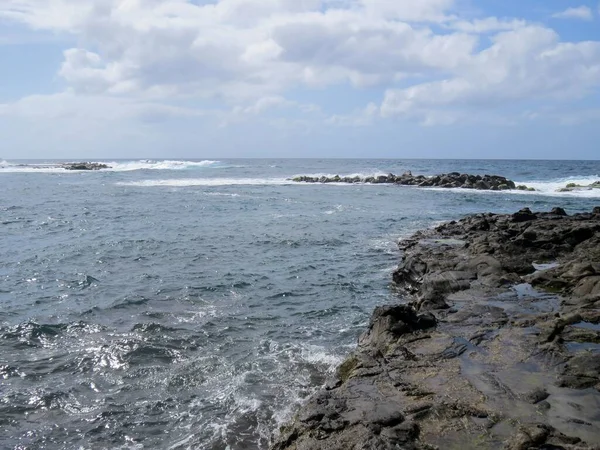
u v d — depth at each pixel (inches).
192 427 323.3
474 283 576.7
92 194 1795.0
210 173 3102.9
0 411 341.1
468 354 370.9
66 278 677.9
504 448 247.0
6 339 462.9
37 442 308.8
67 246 888.9
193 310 554.9
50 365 412.2
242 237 996.6
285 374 396.2
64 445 306.0
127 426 325.4
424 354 372.5
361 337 444.1
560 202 1595.7
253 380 386.3
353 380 335.3
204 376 394.9
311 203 1574.8
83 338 468.1
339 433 269.9
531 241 751.7
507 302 500.4
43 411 343.3
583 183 2234.3
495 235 808.9
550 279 560.1
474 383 320.8
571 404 291.3
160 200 1627.7
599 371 325.4
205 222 1184.2
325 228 1101.7
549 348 368.8
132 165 3838.6
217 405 349.7
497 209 1424.7
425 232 987.3
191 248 887.7
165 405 350.9
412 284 642.8
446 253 738.2
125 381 386.6
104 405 351.3
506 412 283.6
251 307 569.3
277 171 3398.1
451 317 456.8
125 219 1220.5
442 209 1430.9
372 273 723.4
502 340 392.5
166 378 390.9
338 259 810.8
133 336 473.1
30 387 375.2
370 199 1700.3
